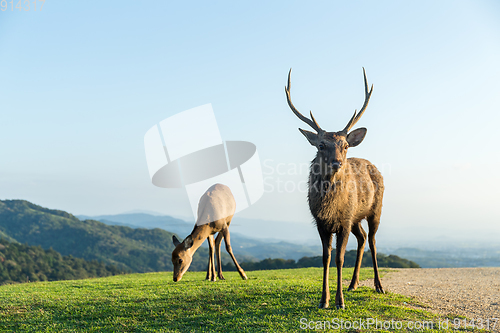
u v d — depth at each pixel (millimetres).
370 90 7219
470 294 8336
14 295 8688
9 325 6207
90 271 86812
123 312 6656
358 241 8070
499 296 8117
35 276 72125
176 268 8133
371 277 11250
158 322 5977
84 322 6211
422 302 7137
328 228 6414
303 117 6996
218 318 5961
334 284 8961
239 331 5270
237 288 8227
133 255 120125
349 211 6379
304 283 8906
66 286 10430
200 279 10867
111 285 10219
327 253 6391
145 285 9773
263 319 5762
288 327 5293
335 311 6004
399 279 11016
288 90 7242
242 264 32562
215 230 9516
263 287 8211
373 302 6645
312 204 6520
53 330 5863
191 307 6738
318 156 6527
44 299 7988
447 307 6859
